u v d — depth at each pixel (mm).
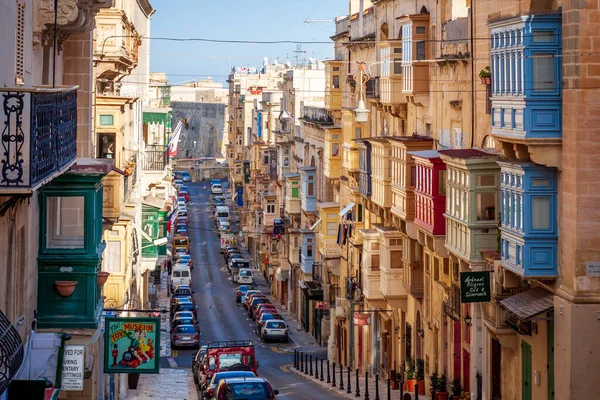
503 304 28391
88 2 25141
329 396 41438
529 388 29547
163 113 64188
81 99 29391
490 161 30766
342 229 59812
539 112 26219
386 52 46219
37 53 23609
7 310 19422
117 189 35344
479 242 31031
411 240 41906
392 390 43344
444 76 39000
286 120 93938
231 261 104688
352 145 55781
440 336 38812
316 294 70312
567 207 26125
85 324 22469
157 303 76312
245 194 127438
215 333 72688
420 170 38156
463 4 38844
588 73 25344
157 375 51500
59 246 22797
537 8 27828
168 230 72125
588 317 25609
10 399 16188
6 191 15258
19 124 15227
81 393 27672
